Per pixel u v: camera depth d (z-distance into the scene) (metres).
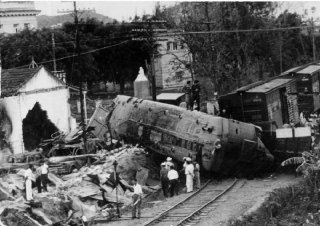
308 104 36.34
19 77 39.19
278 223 20.38
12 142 36.84
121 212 23.83
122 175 28.91
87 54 66.31
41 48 61.88
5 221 20.22
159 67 73.44
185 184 29.31
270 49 64.12
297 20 71.81
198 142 28.20
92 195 25.52
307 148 28.94
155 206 24.38
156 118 30.73
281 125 32.22
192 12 55.56
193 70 55.78
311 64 42.66
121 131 33.22
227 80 55.88
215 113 32.09
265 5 61.59
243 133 28.09
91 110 54.66
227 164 28.22
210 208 22.70
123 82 74.75
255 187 26.44
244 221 19.89
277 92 32.09
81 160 31.38
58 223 21.84
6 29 75.50
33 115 39.66
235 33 56.81
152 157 31.80
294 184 25.91
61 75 54.38
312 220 20.58
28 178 23.19
